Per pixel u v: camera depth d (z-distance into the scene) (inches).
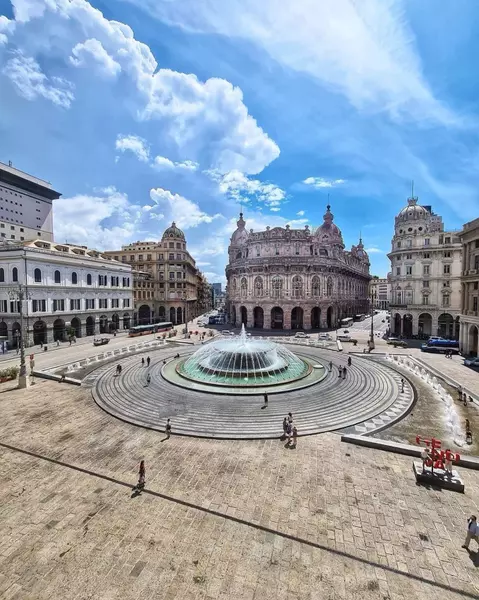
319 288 3095.5
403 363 1540.4
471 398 1037.2
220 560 409.4
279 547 431.2
